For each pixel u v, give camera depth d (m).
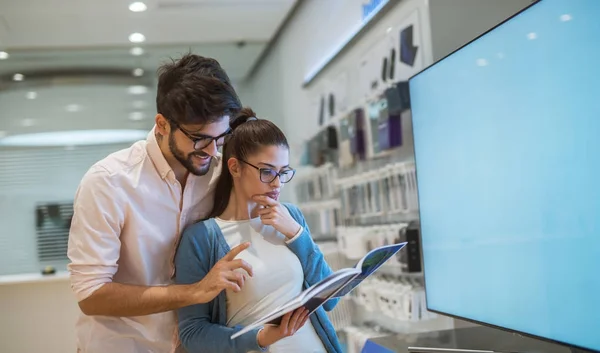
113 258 1.70
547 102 1.62
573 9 1.50
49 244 7.35
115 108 7.53
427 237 2.34
